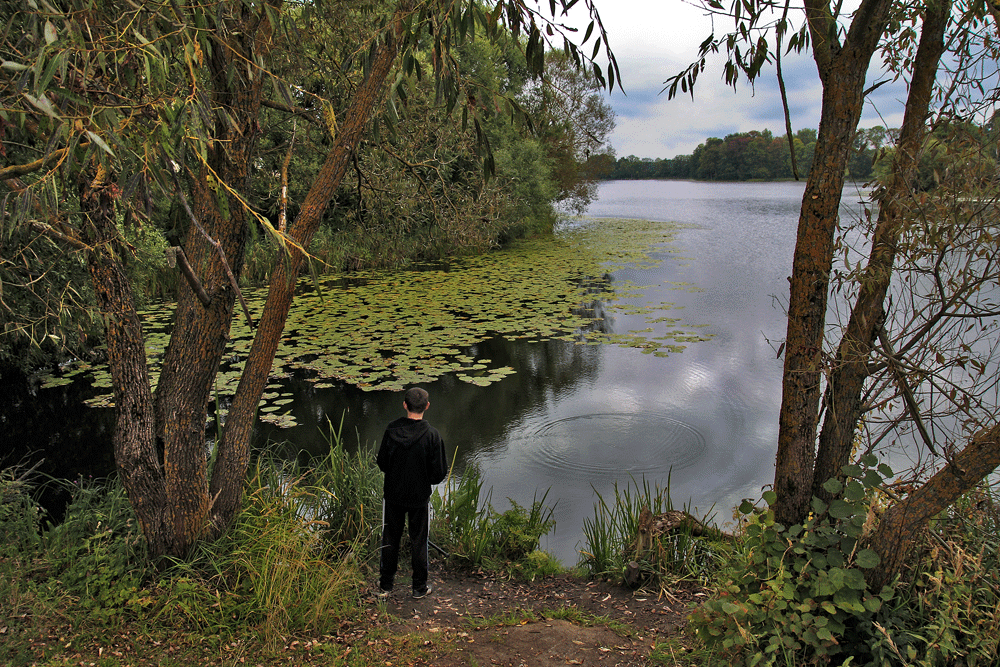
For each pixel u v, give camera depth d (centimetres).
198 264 327
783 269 1884
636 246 2522
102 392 856
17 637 297
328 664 295
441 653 309
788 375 276
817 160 253
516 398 852
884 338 258
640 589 397
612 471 646
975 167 224
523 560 442
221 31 262
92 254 296
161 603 320
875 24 235
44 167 188
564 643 319
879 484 256
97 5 210
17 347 875
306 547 358
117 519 388
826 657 241
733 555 378
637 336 1145
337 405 825
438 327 1212
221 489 359
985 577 257
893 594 241
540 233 2977
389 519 376
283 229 313
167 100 192
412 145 578
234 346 1091
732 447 698
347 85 497
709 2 228
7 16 240
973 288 233
